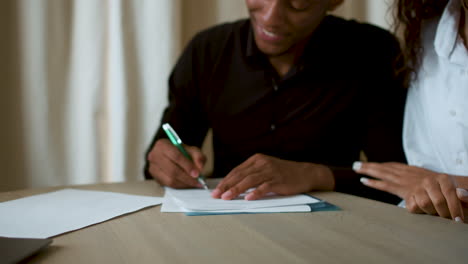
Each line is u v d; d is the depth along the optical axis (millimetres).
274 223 564
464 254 442
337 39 1201
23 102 1565
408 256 434
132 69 1674
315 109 1171
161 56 1687
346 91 1178
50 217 578
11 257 396
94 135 1647
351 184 889
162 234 507
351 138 1226
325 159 1188
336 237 498
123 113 1655
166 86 1701
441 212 606
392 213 629
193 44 1306
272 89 1171
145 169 1083
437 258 429
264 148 1191
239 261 414
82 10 1606
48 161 1604
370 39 1240
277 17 993
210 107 1243
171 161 866
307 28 1046
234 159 1229
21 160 1579
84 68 1623
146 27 1672
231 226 546
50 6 1564
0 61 1526
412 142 1021
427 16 981
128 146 1683
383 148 1147
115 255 431
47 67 1573
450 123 907
